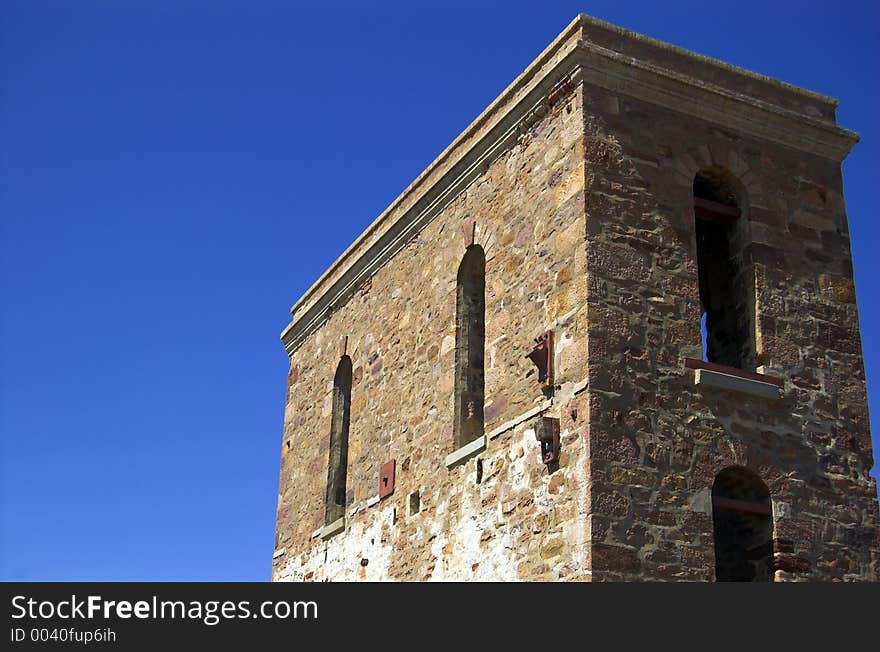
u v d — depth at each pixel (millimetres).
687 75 14312
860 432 14062
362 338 18625
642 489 12352
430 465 15602
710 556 12453
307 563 19000
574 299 13062
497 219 15141
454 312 15766
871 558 13547
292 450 20766
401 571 15812
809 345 14102
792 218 14602
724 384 13156
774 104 14898
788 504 13227
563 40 14195
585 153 13430
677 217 13727
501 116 15211
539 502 13000
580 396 12562
